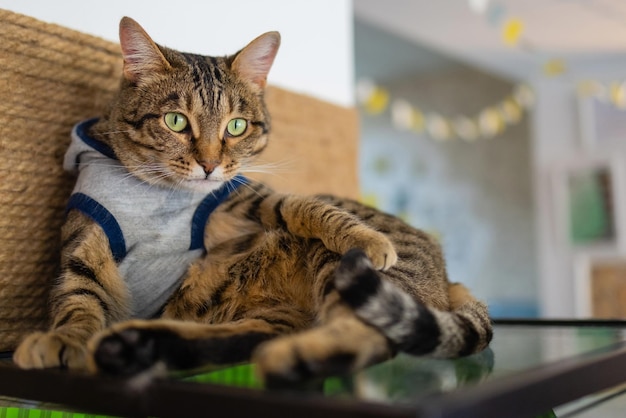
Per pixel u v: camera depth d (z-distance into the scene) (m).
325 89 2.30
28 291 1.40
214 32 1.93
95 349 0.86
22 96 1.38
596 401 1.17
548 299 5.76
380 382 0.80
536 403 0.80
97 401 0.83
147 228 1.29
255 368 0.84
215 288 1.31
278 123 1.93
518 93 6.27
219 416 0.74
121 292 1.28
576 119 5.92
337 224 1.22
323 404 0.67
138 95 1.38
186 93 1.37
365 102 5.71
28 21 1.39
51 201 1.44
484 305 1.18
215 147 1.39
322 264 1.20
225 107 1.42
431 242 1.50
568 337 1.32
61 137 1.46
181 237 1.32
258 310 1.25
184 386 0.78
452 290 1.48
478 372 0.88
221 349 0.93
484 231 6.80
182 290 1.32
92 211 1.27
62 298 1.21
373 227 1.40
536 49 5.37
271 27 2.10
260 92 1.54
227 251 1.36
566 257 5.69
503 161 6.70
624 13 4.51
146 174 1.35
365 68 6.86
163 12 1.79
